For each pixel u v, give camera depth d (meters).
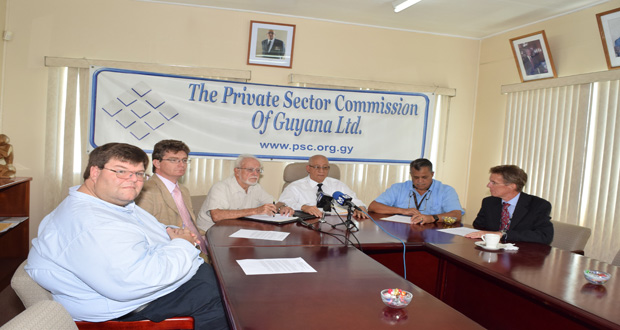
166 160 2.44
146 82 3.97
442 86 4.73
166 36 4.03
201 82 4.10
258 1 3.90
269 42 4.24
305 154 4.40
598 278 1.51
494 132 4.51
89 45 3.88
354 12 4.10
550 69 3.79
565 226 2.66
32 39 3.77
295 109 4.33
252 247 1.86
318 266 1.60
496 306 2.02
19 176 3.79
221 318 1.61
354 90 4.44
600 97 3.41
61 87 3.85
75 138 3.90
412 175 3.16
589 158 3.52
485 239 2.05
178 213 2.44
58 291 1.39
